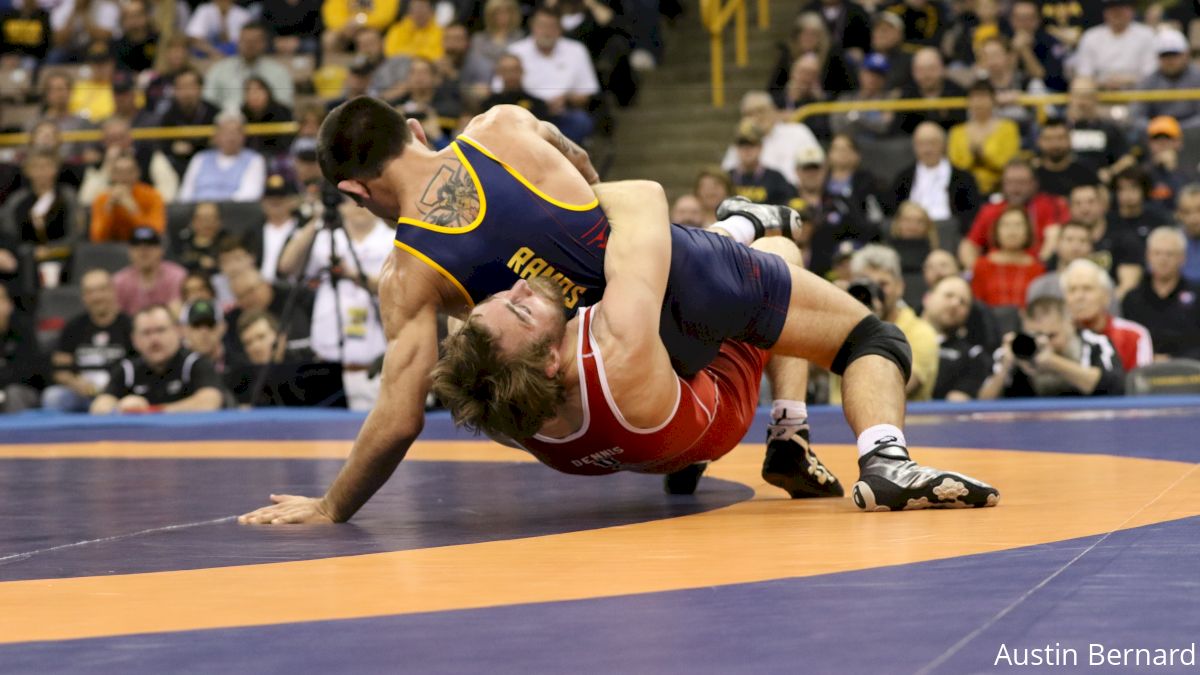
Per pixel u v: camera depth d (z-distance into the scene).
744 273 3.34
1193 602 1.89
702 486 4.16
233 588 2.32
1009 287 9.52
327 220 8.81
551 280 3.07
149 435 7.16
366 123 3.21
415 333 3.21
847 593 2.07
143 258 10.43
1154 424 6.10
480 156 3.19
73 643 1.86
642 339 3.07
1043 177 10.49
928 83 11.80
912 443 5.41
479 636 1.84
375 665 1.67
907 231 9.93
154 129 12.85
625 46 13.79
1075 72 12.37
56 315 10.98
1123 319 9.22
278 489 4.28
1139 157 10.92
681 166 13.55
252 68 13.43
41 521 3.52
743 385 3.50
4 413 9.95
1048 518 2.93
